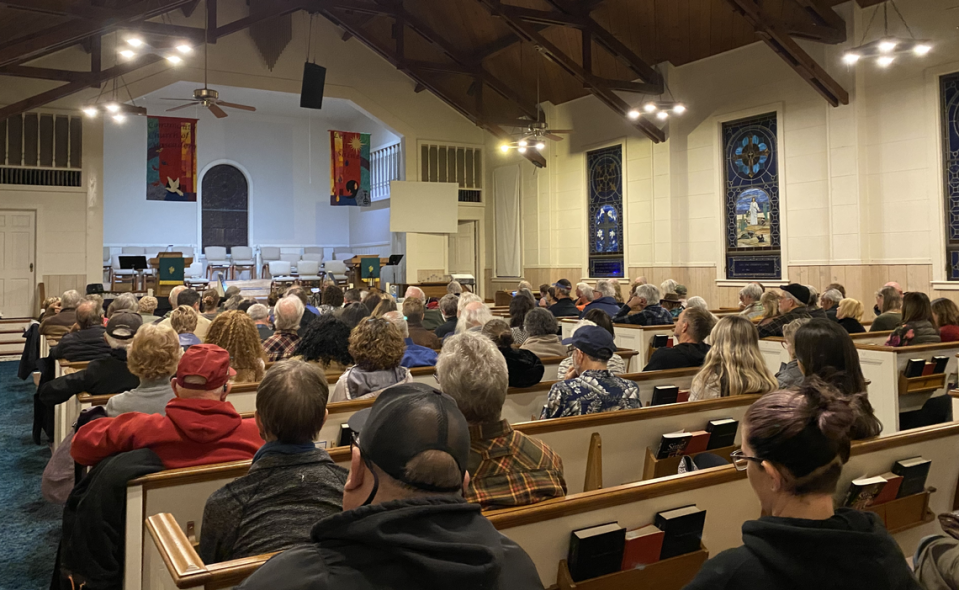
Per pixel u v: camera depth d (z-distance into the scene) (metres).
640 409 2.64
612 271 13.02
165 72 12.61
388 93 14.72
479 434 1.71
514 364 3.25
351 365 3.54
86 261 12.07
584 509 1.67
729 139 10.85
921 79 8.55
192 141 12.86
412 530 0.95
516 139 13.79
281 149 17.48
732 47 10.62
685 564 1.78
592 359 2.85
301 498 1.54
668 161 11.69
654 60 11.66
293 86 13.77
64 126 11.95
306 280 16.06
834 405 1.09
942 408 4.44
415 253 14.99
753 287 6.36
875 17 8.92
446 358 1.75
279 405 1.58
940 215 8.41
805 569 1.02
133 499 1.93
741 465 1.17
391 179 16.05
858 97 9.09
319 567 0.92
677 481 1.81
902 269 8.78
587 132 13.42
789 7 8.95
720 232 10.93
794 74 9.85
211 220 16.70
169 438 2.03
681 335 3.88
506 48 12.91
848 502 1.96
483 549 0.94
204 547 1.54
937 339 4.75
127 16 9.38
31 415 5.95
